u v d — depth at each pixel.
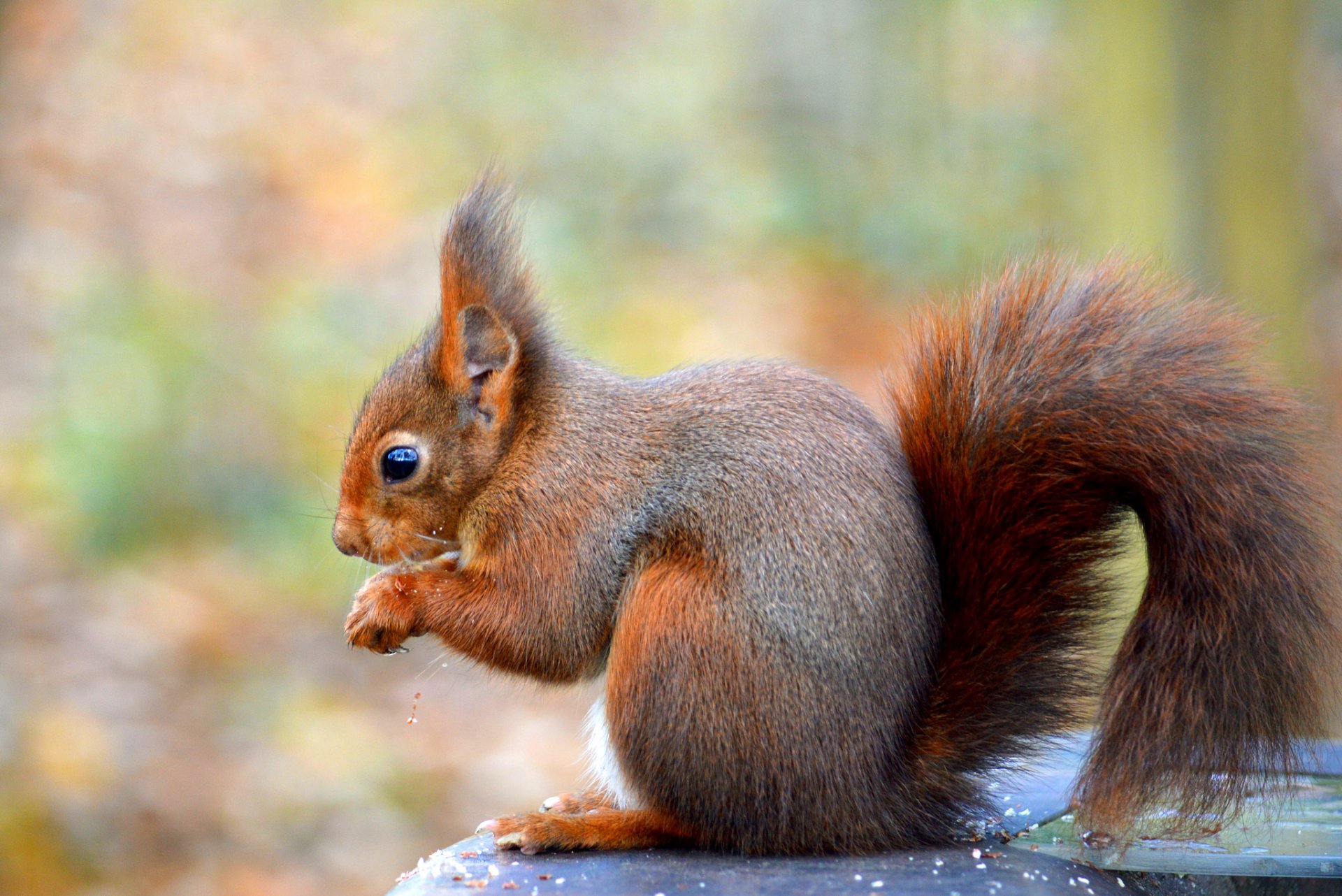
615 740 5.62
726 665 5.46
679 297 20.89
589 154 22.95
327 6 24.09
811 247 22.62
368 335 18.77
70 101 21.11
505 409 6.38
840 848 5.52
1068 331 5.78
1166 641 5.36
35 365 17.47
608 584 6.02
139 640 14.66
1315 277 18.97
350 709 14.38
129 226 19.64
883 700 5.53
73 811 12.30
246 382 17.72
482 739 14.12
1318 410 5.54
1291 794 5.35
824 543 5.52
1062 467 5.66
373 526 6.64
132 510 16.25
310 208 20.69
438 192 21.48
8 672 13.75
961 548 5.79
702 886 5.08
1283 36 12.78
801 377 6.05
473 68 23.83
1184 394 5.55
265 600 15.70
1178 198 12.85
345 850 12.40
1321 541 5.35
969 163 23.88
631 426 6.11
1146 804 5.32
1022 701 5.75
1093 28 13.92
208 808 12.62
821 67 25.12
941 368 5.88
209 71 22.23
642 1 25.81
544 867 5.43
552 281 19.70
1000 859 5.39
